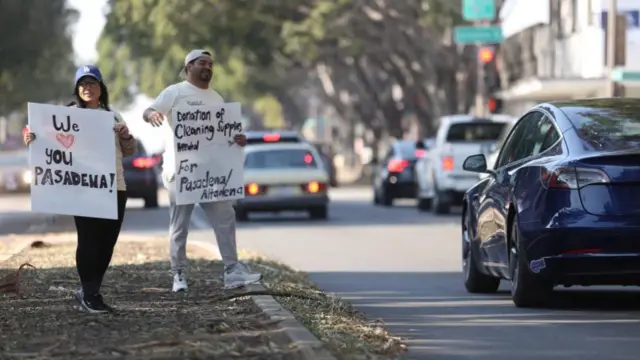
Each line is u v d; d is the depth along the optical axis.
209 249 27.58
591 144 17.12
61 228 40.31
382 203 55.56
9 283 18.39
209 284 20.02
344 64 96.94
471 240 20.73
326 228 39.19
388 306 19.00
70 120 15.97
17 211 51.38
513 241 18.08
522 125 19.64
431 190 47.38
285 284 20.30
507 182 18.53
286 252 29.95
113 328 14.88
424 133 93.81
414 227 39.56
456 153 45.00
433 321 17.08
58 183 15.93
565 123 17.86
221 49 75.31
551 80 53.09
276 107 157.88
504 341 15.17
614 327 16.30
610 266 16.67
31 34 83.69
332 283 22.75
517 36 74.88
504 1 73.31
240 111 19.05
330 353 13.02
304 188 42.59
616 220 16.56
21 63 84.69
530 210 17.27
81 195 15.92
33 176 15.91
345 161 120.31
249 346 13.51
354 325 15.62
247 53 77.62
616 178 16.61
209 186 18.92
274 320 15.21
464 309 18.45
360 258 28.17
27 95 95.62
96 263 16.23
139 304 17.36
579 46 58.78
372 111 105.50
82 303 16.33
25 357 12.95
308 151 43.75
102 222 16.12
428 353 14.30
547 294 18.06
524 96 60.88
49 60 93.38
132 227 41.81
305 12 77.06
